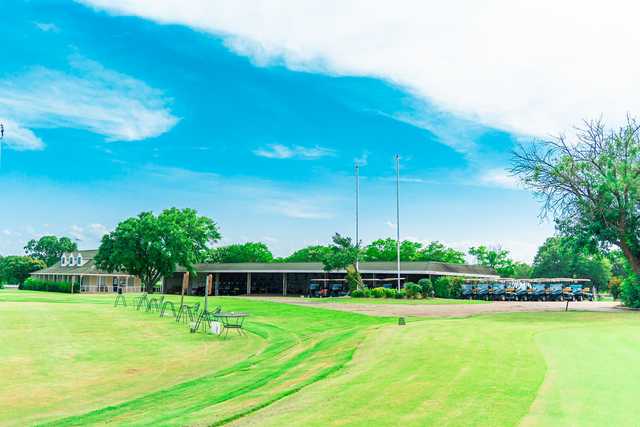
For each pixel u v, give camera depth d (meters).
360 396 7.32
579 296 45.47
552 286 45.44
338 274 58.41
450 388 7.52
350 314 25.59
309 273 62.91
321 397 7.46
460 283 47.19
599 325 18.41
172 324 22.38
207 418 7.22
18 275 83.81
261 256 88.44
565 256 77.94
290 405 7.21
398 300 40.38
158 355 14.65
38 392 10.36
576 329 16.22
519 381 7.91
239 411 7.39
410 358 10.40
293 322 22.97
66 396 10.07
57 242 117.62
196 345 16.56
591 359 9.95
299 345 15.69
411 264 54.22
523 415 6.05
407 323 18.59
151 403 9.12
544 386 7.54
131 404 9.22
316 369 10.73
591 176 32.94
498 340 12.92
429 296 45.22
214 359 14.09
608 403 6.54
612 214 32.12
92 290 68.75
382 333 15.07
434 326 16.94
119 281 72.56
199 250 67.31
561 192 34.22
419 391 7.42
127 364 13.30
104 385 10.98
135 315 26.27
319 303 35.22
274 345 16.39
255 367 12.26
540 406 6.43
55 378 11.62
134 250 58.41
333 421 6.13
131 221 59.25
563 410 6.22
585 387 7.44
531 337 13.65
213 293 63.31
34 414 8.85
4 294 50.19
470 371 8.76
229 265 62.56
